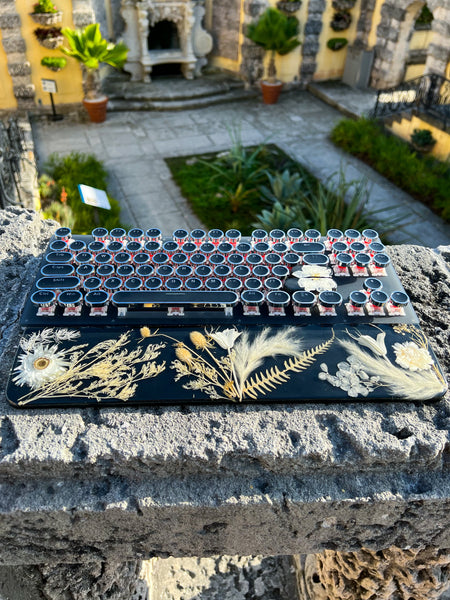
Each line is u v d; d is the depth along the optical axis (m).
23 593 0.43
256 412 0.33
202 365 0.34
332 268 0.42
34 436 0.31
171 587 0.61
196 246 0.42
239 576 0.62
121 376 0.33
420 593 0.43
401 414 0.33
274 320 0.38
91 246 0.42
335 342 0.36
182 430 0.32
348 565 0.46
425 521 0.34
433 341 0.38
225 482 0.32
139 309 0.38
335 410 0.33
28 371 0.33
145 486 0.31
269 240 0.44
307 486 0.32
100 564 0.45
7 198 0.88
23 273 0.43
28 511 0.30
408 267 0.45
